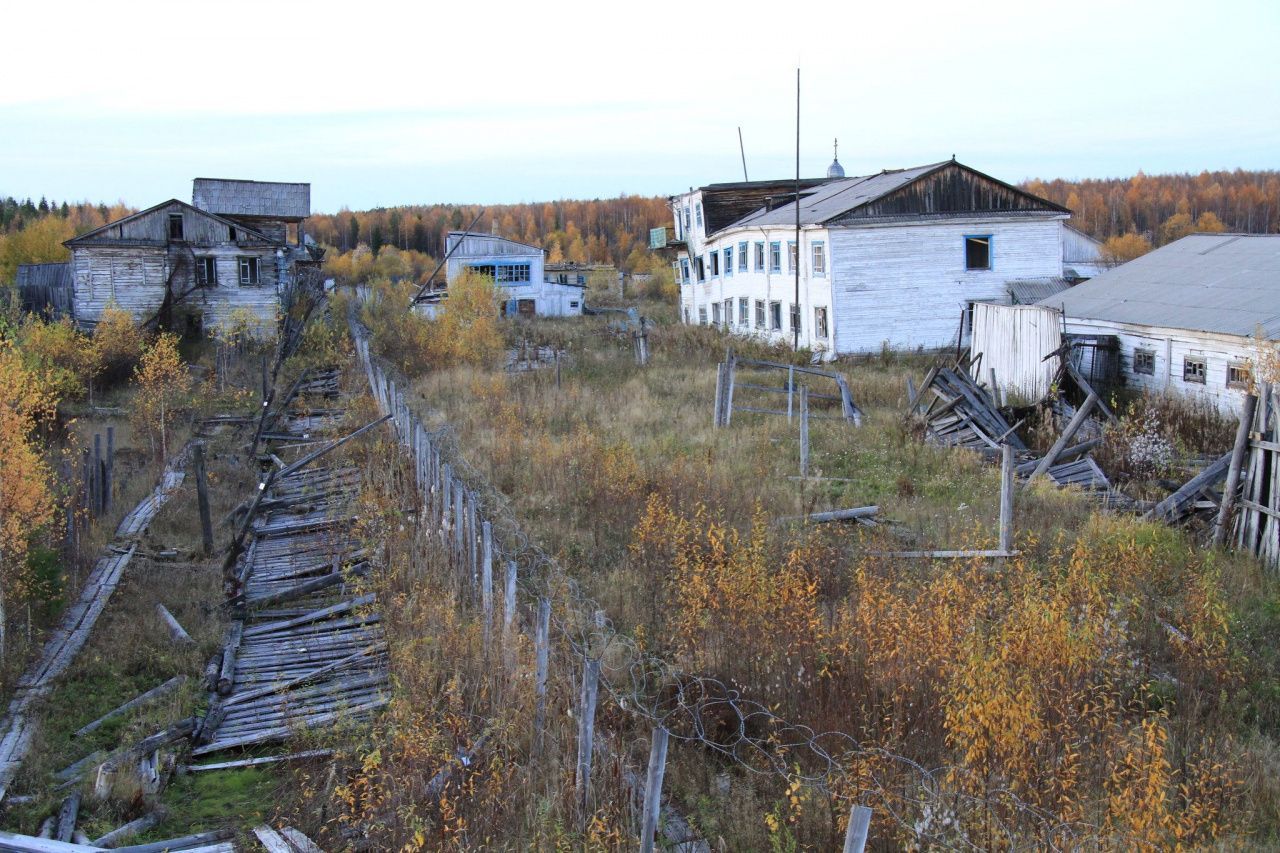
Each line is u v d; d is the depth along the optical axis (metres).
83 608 13.97
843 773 7.96
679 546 13.57
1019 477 19.23
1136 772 7.57
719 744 9.37
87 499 17.53
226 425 27.03
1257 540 14.67
